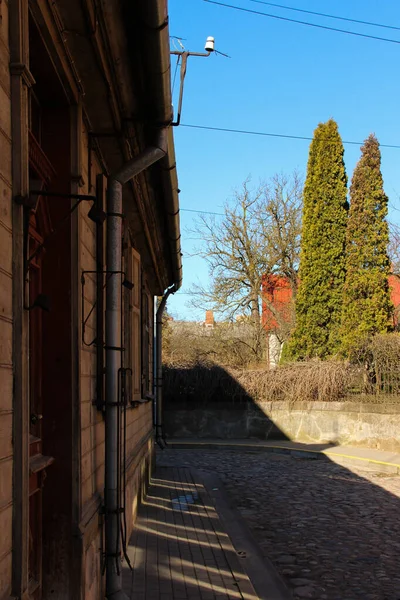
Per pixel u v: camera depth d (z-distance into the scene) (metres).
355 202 21.25
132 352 7.83
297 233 33.66
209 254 34.44
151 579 5.81
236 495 10.79
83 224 4.54
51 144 4.31
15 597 2.55
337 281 23.50
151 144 5.08
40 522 3.92
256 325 30.78
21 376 2.64
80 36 3.84
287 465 14.87
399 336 17.89
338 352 21.78
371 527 8.38
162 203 7.94
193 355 21.89
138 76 4.61
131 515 7.39
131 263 7.83
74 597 3.94
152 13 3.75
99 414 5.12
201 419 20.55
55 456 4.09
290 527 8.36
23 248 2.82
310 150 24.34
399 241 26.52
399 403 17.05
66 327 4.20
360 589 5.88
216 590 5.55
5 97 2.62
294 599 5.57
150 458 11.73
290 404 19.78
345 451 16.53
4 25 2.64
